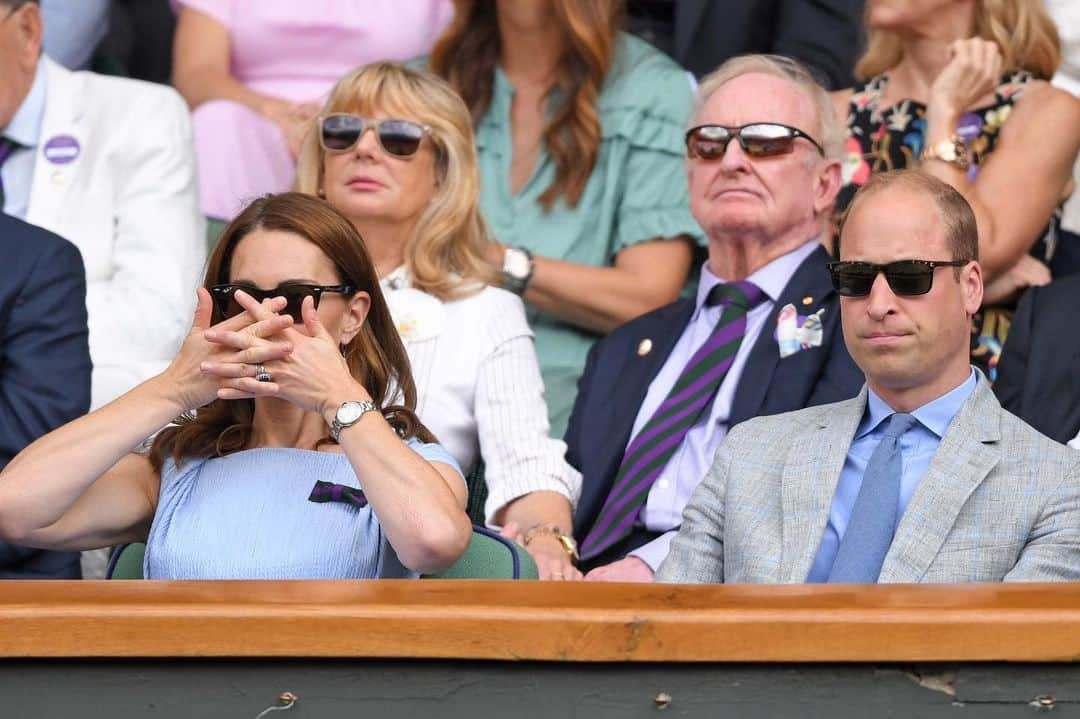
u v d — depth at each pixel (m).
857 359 12.16
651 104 18.81
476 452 15.73
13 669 8.34
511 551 11.70
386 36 20.94
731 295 15.84
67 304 14.89
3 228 14.93
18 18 17.75
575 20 18.58
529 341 15.90
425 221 15.95
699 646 8.16
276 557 11.10
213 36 20.97
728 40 20.81
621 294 18.09
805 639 8.14
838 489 12.16
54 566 14.26
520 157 18.95
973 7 17.56
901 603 8.39
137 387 11.46
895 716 8.16
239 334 11.17
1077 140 17.09
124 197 18.09
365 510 11.24
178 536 11.24
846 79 20.55
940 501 11.48
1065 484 11.41
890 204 12.07
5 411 14.47
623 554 15.19
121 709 8.30
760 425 12.80
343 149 15.97
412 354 15.62
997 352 16.62
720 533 12.68
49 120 18.08
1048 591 8.76
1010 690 8.15
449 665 8.27
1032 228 16.78
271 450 11.52
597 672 8.25
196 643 8.25
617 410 15.99
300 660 8.29
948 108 16.97
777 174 15.83
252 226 11.63
